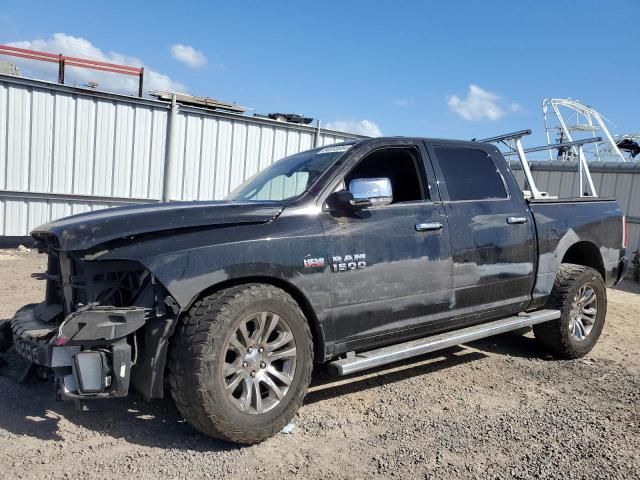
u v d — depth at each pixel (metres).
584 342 5.61
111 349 3.13
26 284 7.78
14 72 11.66
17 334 3.56
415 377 4.88
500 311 5.00
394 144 4.49
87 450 3.30
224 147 12.99
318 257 3.74
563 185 14.02
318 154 4.64
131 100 11.73
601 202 6.14
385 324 4.14
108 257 3.18
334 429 3.73
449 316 4.56
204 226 3.44
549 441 3.60
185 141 12.48
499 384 4.76
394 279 4.14
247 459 3.26
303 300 3.74
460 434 3.69
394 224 4.18
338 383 4.66
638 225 12.63
